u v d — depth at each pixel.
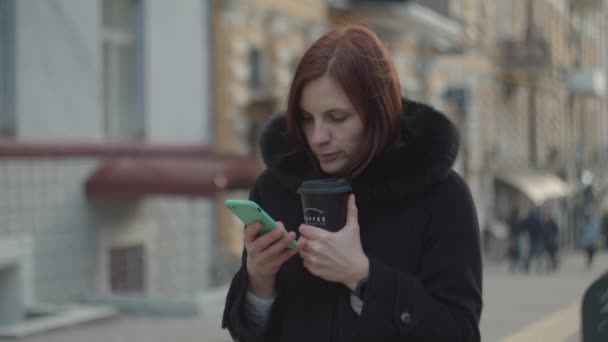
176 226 14.13
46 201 11.58
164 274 13.84
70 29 12.16
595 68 52.06
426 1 22.72
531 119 38.03
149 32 13.66
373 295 2.14
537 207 24.98
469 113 29.05
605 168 51.38
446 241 2.26
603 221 34.16
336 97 2.23
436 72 25.84
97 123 12.62
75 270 12.01
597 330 2.96
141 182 12.06
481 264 2.30
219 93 15.43
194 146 14.42
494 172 31.95
